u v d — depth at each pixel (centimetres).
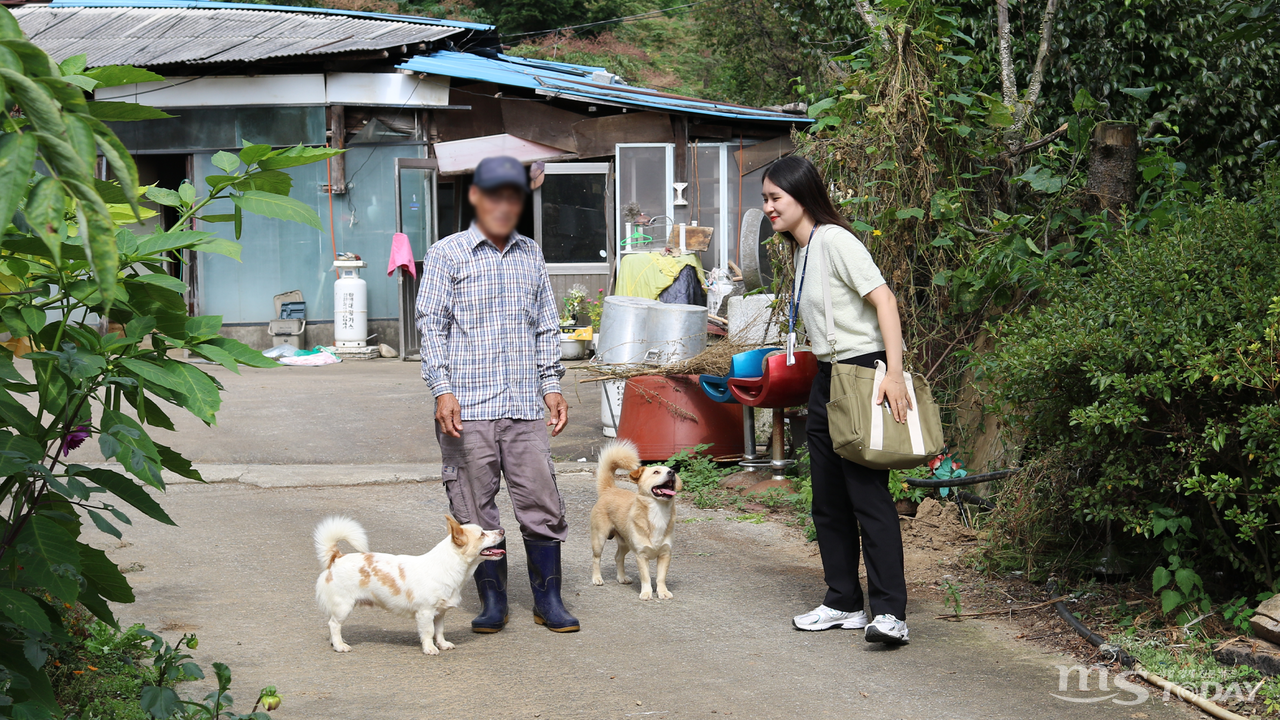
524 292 393
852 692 331
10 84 145
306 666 352
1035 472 457
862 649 374
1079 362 379
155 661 282
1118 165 526
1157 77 958
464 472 393
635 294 1107
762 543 534
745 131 1386
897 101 556
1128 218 480
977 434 546
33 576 217
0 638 229
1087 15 924
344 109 1298
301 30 1397
